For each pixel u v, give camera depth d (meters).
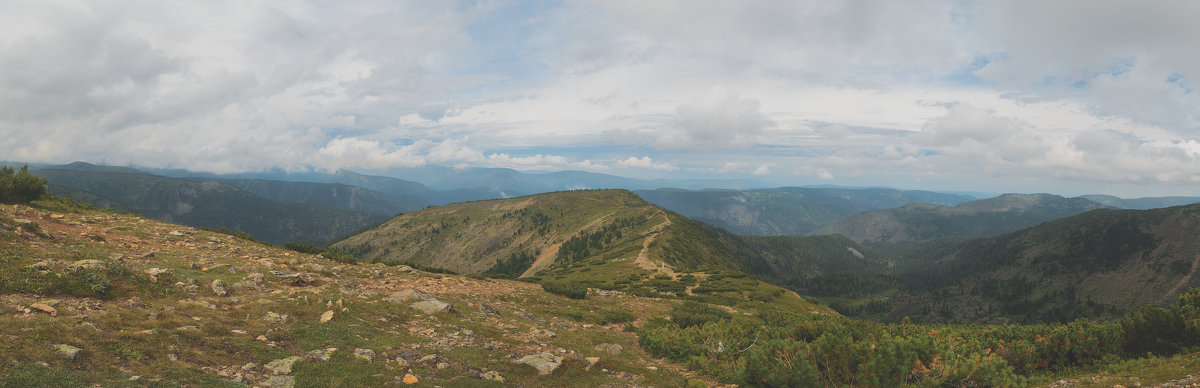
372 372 12.65
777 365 15.62
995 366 16.20
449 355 15.47
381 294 23.73
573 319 30.03
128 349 10.73
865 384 14.12
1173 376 14.94
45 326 10.71
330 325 16.05
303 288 21.50
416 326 18.61
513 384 13.91
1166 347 18.86
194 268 21.02
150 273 17.47
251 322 14.79
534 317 26.98
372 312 19.27
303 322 15.87
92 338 10.84
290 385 10.98
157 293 16.09
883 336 17.64
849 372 14.83
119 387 9.08
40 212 27.25
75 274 15.02
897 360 14.68
